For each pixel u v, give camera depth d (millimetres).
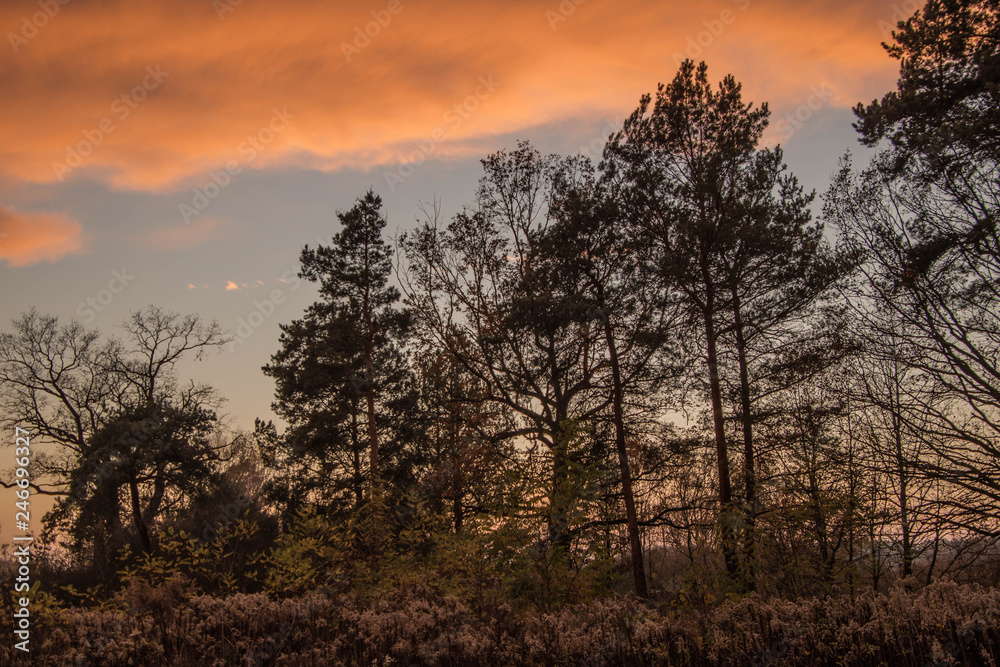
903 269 15625
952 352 15516
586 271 21938
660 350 21328
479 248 27828
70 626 9219
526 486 15141
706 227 18828
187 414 33594
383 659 8758
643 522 21609
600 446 21969
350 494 30406
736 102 20359
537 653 8805
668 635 8828
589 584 14531
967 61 14852
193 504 31938
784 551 15305
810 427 17609
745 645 8492
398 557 15867
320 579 13938
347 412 32312
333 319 30047
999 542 14297
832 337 17594
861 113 16844
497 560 13906
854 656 8031
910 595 9211
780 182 19547
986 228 13945
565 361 24625
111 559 25672
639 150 21016
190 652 8984
